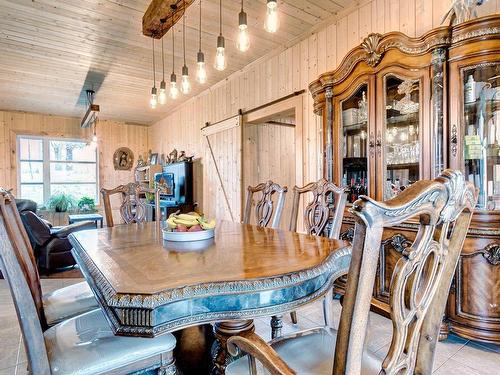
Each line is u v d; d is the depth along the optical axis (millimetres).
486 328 1940
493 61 1875
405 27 2584
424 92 2148
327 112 2854
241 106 4445
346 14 3014
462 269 2018
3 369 1824
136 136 7750
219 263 1262
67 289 1803
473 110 2016
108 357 1152
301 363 1097
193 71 4430
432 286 784
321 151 3178
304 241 1720
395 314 702
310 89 3057
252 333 965
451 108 2018
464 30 1926
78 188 7156
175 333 2045
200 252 1473
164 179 6281
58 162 6957
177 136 6410
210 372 1658
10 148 6398
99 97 5586
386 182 2451
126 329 914
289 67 3656
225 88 4789
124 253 1477
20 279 1011
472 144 2006
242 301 1021
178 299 945
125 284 1010
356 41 2939
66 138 6980
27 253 1394
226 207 4766
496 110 2041
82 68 4270
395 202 591
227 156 4707
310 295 1165
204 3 2770
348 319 618
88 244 1710
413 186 643
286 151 4887
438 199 663
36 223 3715
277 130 4781
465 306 2012
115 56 3879
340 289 2670
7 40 3457
